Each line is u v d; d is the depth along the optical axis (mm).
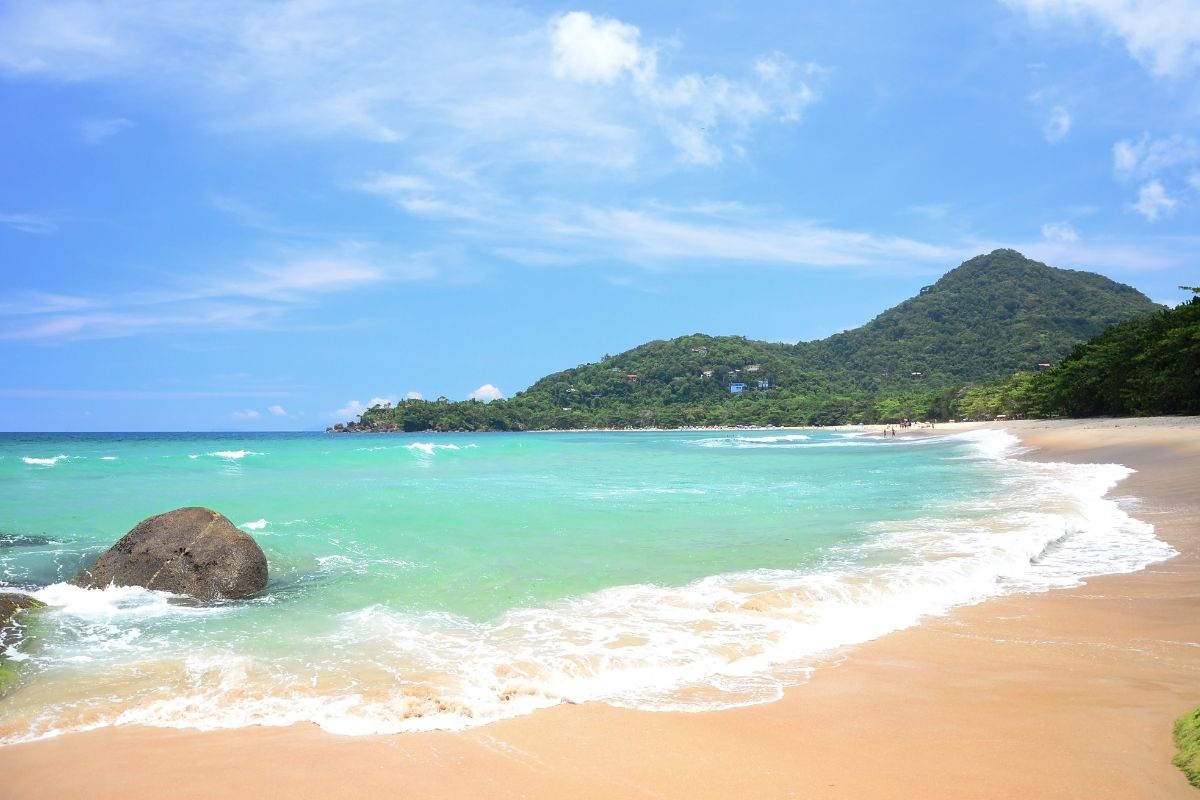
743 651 7281
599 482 25578
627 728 5484
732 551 12227
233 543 10188
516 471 31484
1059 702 5762
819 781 4535
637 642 7535
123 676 6699
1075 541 12961
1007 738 5082
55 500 18516
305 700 6090
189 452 41875
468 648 7410
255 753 5109
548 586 9969
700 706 5910
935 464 32688
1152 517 14844
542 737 5340
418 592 9758
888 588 9445
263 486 22969
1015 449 38094
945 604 9031
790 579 10039
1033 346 196750
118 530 14234
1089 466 25578
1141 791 4203
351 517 15969
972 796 4250
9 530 14125
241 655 7258
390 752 5113
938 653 7223
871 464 34562
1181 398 52750
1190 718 5012
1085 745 4895
